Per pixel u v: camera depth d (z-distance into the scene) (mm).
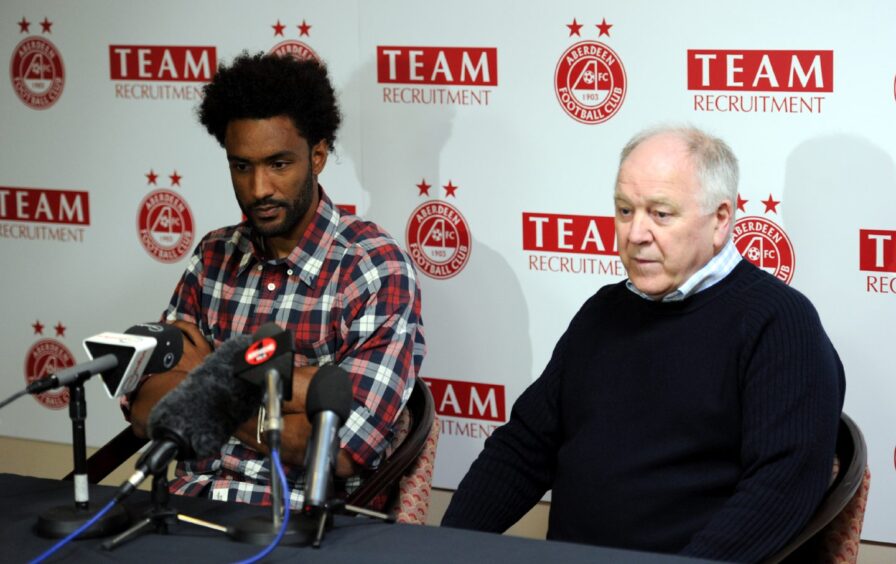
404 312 2332
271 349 1593
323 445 1561
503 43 2787
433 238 2947
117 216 3287
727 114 2611
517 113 2805
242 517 1760
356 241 2389
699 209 2020
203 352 2342
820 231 2578
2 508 1822
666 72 2646
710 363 2029
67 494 1883
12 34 3297
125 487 1610
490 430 2979
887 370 2576
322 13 2957
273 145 2297
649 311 2115
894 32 2445
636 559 1574
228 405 1651
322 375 1605
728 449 2033
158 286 3285
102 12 3186
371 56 2926
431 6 2840
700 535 1916
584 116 2742
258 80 2291
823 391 1961
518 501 2260
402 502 2270
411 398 2410
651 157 2033
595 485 2104
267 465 2328
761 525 1898
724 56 2590
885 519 2633
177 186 3201
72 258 3363
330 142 2445
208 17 3080
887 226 2521
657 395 2068
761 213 2623
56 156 3318
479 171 2869
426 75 2877
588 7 2689
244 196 2348
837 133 2527
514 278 2883
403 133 2926
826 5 2488
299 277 2381
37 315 3438
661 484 2049
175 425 1627
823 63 2512
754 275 2068
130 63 3186
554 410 2260
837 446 2092
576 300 2834
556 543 1640
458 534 1684
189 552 1615
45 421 3477
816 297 2605
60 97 3279
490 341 2938
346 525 1731
